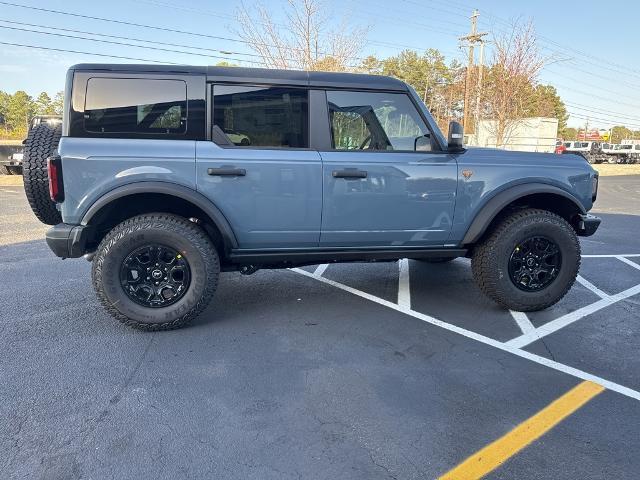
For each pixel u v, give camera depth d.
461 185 3.91
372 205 3.78
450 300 4.55
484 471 2.16
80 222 3.41
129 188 3.38
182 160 3.44
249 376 3.01
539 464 2.21
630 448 2.33
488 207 3.97
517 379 3.02
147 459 2.20
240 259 3.76
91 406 2.64
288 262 3.96
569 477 2.13
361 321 3.99
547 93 64.00
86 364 3.14
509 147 30.02
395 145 3.86
